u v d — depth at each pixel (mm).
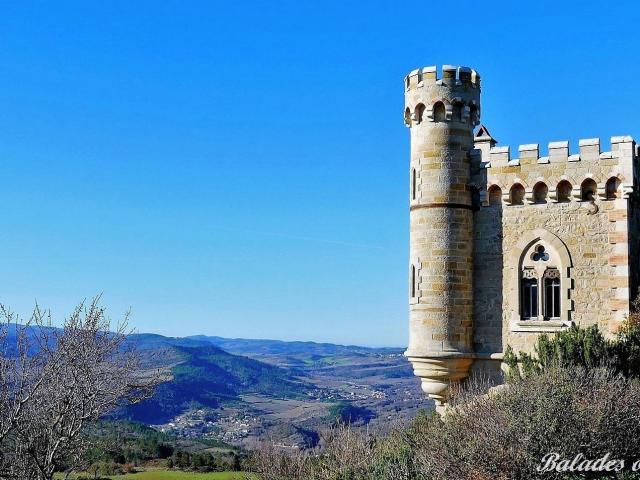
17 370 21594
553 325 30938
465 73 33312
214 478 52812
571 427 19625
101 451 30750
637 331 27531
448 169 32875
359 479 24500
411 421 33500
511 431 19797
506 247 32344
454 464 20391
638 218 31953
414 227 33281
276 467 34938
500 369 31828
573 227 31125
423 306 32562
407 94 34219
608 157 30594
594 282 30562
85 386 22266
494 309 32312
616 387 21938
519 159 32219
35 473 20984
